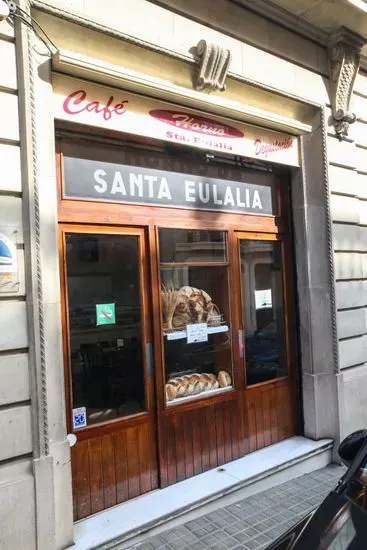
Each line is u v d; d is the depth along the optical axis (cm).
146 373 402
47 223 323
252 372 487
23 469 304
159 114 403
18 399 303
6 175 306
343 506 210
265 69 466
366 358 558
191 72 413
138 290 404
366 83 586
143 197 411
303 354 521
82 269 373
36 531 303
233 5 442
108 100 372
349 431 516
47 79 328
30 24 312
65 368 356
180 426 419
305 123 516
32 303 308
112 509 370
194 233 448
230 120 453
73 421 360
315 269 518
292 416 518
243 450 466
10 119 309
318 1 461
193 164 450
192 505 377
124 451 385
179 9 402
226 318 471
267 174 515
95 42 355
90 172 381
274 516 382
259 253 504
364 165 585
